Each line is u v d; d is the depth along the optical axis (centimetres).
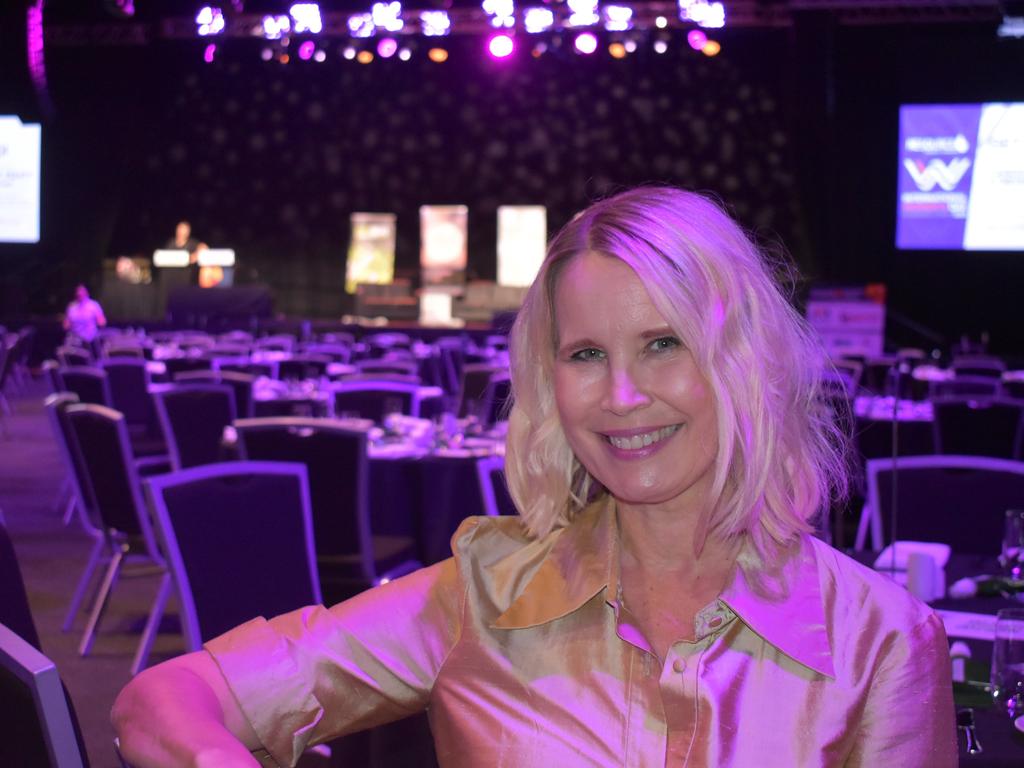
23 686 93
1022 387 783
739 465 93
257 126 1838
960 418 560
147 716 87
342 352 1155
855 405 597
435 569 101
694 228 89
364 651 97
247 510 321
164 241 1862
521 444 101
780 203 1709
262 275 1862
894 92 1576
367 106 1814
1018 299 1620
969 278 1631
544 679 92
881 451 570
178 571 307
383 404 641
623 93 1733
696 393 90
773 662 90
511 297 1700
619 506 97
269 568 322
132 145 1800
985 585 255
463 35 1462
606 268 90
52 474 866
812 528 95
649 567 97
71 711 94
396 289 1728
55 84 1769
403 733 261
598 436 94
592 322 91
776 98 1695
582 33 1337
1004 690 181
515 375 101
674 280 87
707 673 89
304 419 415
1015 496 346
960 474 352
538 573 96
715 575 96
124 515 446
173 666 95
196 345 1266
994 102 1490
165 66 1585
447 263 1780
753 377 89
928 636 92
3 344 1216
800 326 95
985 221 1505
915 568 253
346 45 1508
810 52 1468
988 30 1484
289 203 1853
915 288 1644
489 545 99
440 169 1814
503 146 1786
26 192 1784
